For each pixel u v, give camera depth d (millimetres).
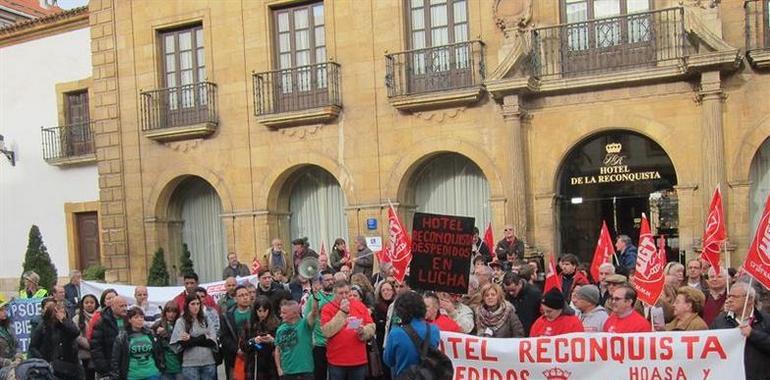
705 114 15461
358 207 18797
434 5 18328
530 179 17219
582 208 17406
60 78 24219
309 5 19688
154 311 13672
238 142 20219
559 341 7469
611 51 16500
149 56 21375
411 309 6719
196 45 21078
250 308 10500
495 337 8141
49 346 10016
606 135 17141
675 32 15820
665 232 16656
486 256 13617
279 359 9422
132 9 21578
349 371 9547
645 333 7262
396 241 11430
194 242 21781
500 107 17344
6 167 25234
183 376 10109
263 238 19922
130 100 21625
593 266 11383
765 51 15047
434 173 18938
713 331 7094
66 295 14070
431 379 6496
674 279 9383
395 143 18469
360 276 11555
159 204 21344
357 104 18828
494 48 17562
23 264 22938
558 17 17078
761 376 6973
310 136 19406
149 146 21375
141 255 21469
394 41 18484
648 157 16797
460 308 8711
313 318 9477
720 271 8875
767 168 15938
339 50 19031
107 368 10055
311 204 20391
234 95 20250
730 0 15781
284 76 19719
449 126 17938
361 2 18781
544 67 16969
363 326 9617
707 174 15477
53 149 24250
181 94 21000
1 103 25234
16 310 12719
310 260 12859
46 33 24328
